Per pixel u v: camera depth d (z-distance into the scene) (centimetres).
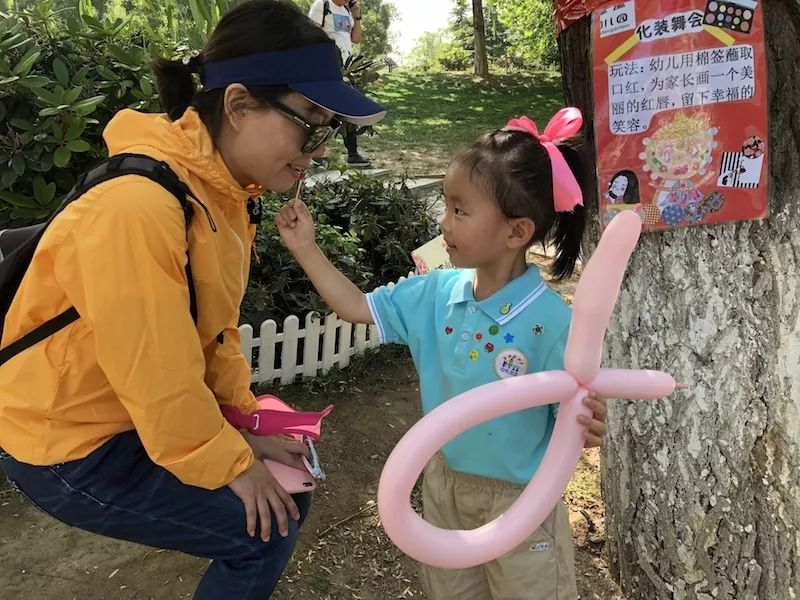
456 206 155
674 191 186
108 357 133
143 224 130
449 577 189
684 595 208
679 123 181
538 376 141
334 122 154
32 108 309
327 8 693
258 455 175
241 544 155
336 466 300
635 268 203
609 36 184
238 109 143
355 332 386
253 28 140
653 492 210
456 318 166
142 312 131
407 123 1327
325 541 253
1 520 256
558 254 171
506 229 153
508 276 163
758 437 189
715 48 174
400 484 131
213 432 144
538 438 165
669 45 177
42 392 143
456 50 2244
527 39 2009
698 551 203
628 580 224
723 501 197
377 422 338
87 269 130
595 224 207
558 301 161
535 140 154
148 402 135
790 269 180
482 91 1773
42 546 244
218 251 150
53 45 330
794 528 187
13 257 143
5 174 299
